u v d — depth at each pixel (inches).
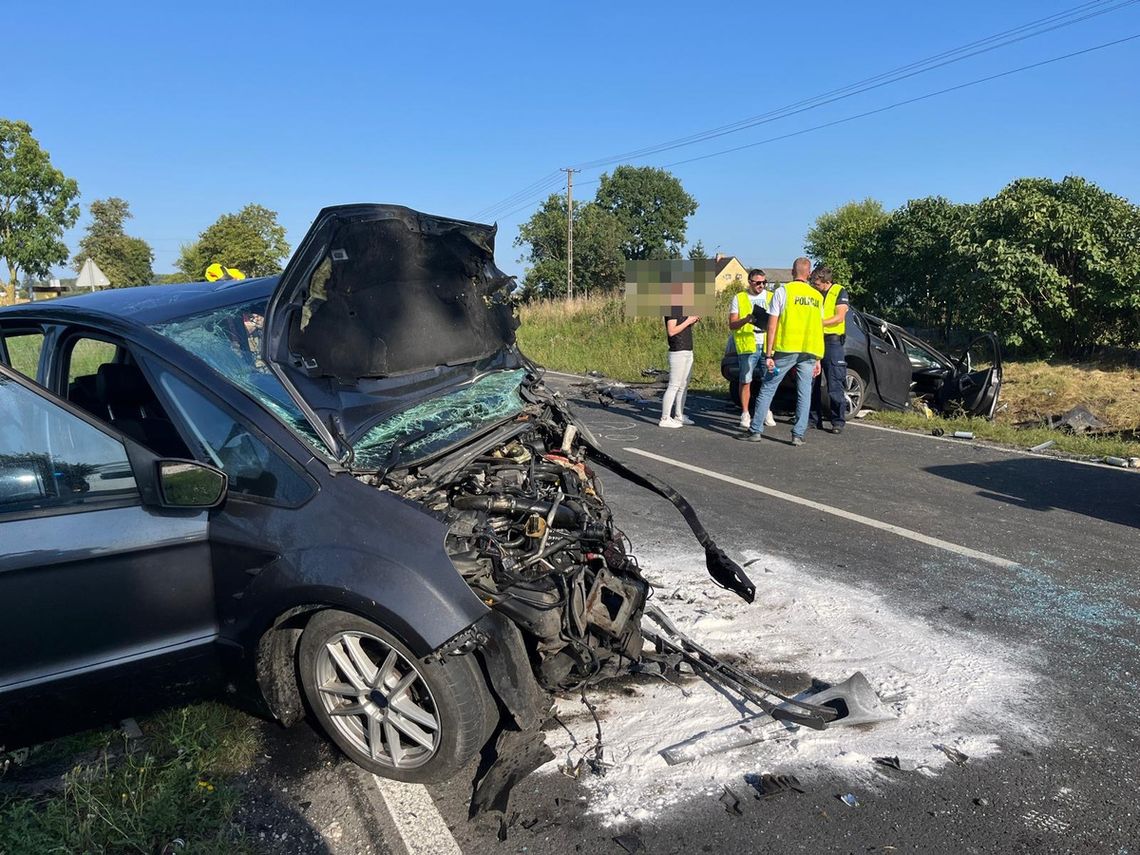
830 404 389.1
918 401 461.4
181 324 136.7
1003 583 194.5
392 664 114.7
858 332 416.8
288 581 112.6
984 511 255.0
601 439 376.8
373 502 114.6
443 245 150.9
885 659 155.8
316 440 122.4
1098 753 125.2
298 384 125.1
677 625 169.8
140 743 124.8
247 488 120.3
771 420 410.6
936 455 338.0
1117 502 264.2
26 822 101.5
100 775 114.3
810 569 203.9
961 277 636.7
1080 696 142.1
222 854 100.3
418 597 106.4
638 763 121.9
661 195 2687.0
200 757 118.9
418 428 133.5
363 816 110.1
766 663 154.6
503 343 171.8
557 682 123.0
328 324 131.5
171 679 119.4
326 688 119.5
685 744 125.6
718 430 400.5
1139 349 585.0
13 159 1587.1
